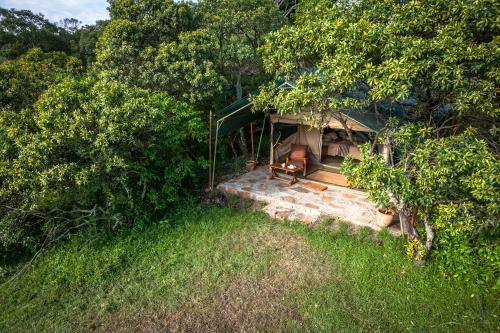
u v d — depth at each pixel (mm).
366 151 5734
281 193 9383
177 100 10477
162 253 7086
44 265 6723
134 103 7051
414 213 6418
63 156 6852
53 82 9898
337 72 5410
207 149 11656
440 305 5234
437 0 5438
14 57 17703
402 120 6914
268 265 6531
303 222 8008
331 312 5223
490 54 4742
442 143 4820
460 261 5840
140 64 10375
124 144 7188
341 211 8227
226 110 10164
